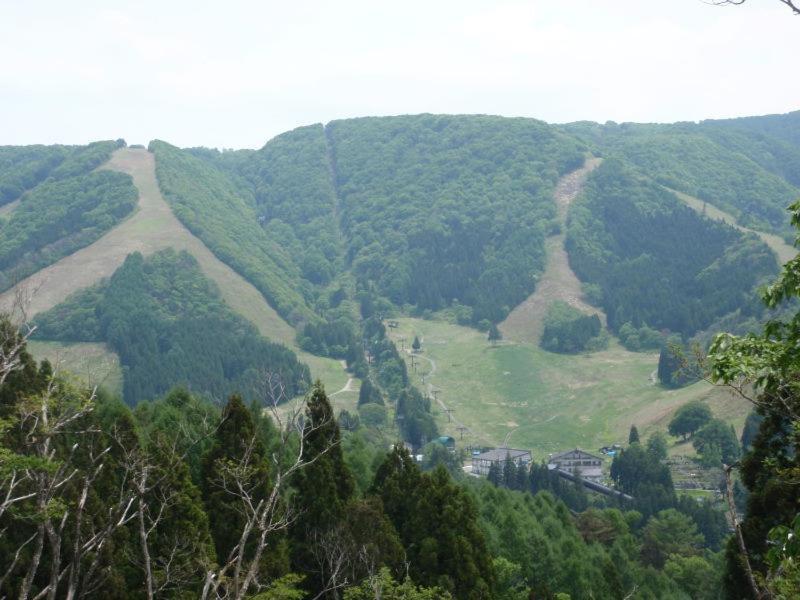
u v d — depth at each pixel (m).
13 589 35.28
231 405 48.22
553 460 166.12
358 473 78.69
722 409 179.38
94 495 38.16
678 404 193.12
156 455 43.00
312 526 48.84
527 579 70.25
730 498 21.98
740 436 163.75
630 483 145.00
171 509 40.84
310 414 51.38
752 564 37.41
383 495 56.84
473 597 49.88
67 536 36.44
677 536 106.81
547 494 104.12
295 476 50.75
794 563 17.88
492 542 72.50
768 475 37.28
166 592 38.97
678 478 151.00
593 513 98.56
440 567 51.38
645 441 181.62
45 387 42.19
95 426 37.47
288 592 35.00
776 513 36.47
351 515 48.69
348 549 45.91
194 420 68.50
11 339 32.06
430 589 42.66
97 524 37.44
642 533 112.94
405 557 49.12
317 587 47.62
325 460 50.28
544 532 81.19
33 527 36.41
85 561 36.88
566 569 70.81
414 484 57.31
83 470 40.41
